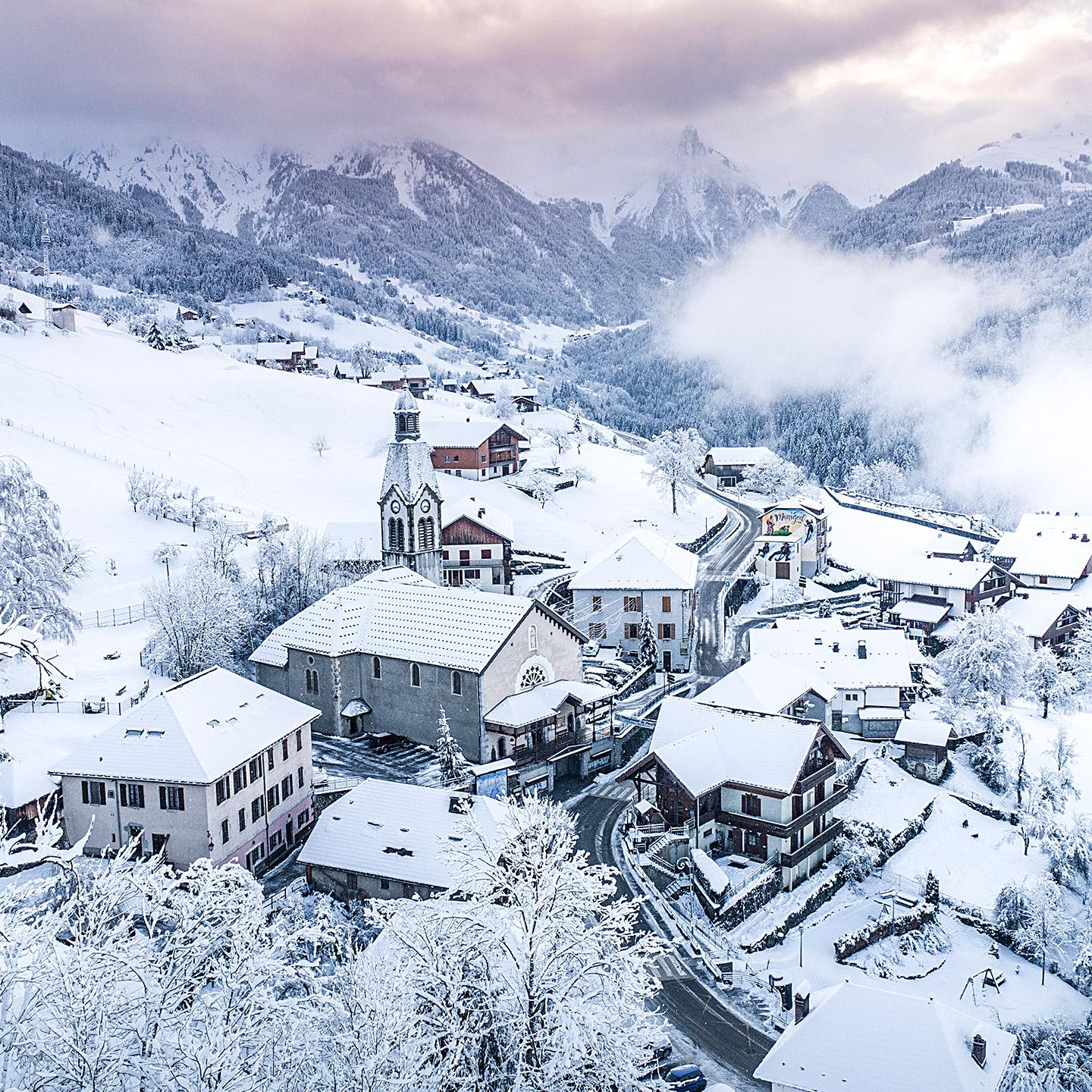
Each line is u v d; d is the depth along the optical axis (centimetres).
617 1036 3234
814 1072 4778
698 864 7244
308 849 6538
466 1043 3209
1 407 17712
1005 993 6819
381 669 8900
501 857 3706
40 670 8175
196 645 9106
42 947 2798
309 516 15100
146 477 14288
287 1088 2947
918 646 12288
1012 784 9800
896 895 7656
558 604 12950
